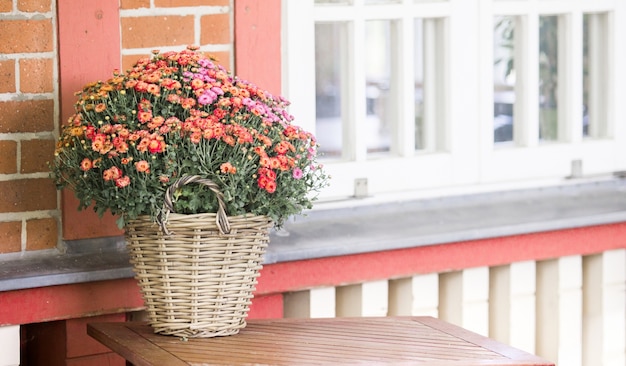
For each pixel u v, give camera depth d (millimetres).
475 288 3281
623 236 3445
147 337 2504
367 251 3008
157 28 2934
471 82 3461
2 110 2768
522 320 3363
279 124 2533
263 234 2520
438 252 3166
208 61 2561
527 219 3277
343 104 3363
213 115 2443
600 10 3621
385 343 2467
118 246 2943
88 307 2783
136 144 2422
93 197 2500
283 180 2473
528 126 3570
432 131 3514
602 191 3656
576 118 3637
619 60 3678
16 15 2760
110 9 2859
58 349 2867
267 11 3074
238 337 2516
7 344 2699
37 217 2838
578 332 3463
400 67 3355
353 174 3311
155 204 2398
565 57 3619
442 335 2547
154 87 2432
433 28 3473
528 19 3512
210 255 2445
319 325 2645
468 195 3518
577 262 3428
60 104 2828
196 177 2377
